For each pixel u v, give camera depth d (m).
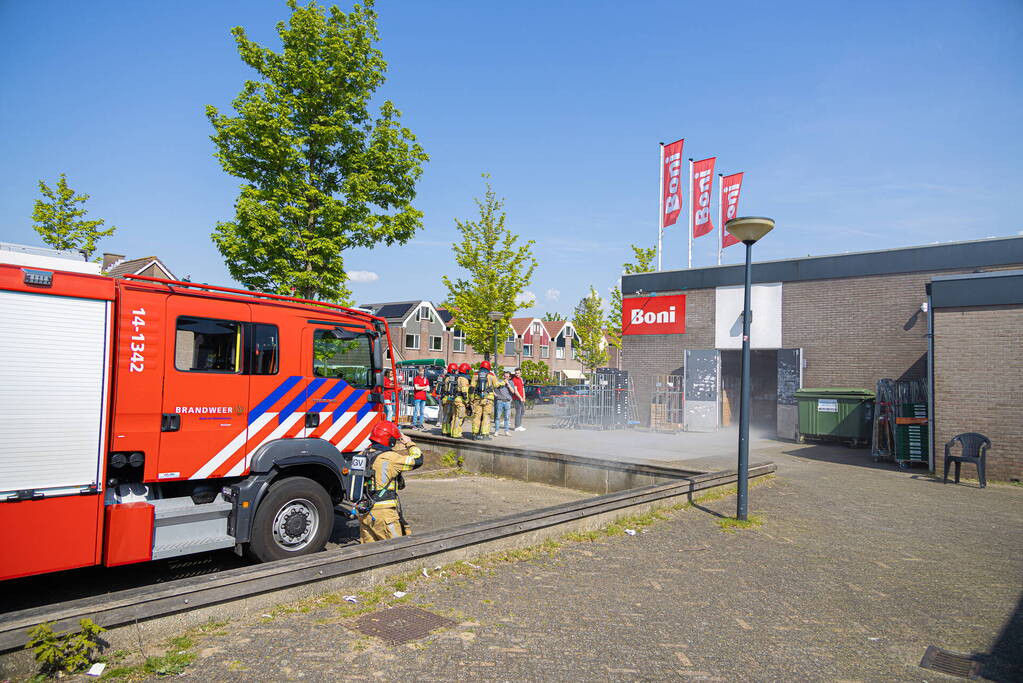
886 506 8.99
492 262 28.44
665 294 21.05
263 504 5.65
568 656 4.04
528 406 32.25
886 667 4.07
